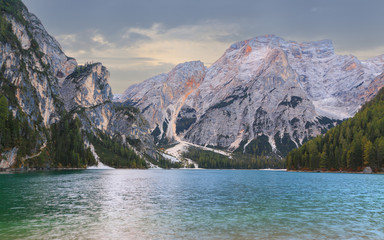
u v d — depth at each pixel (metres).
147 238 34.94
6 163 180.12
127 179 136.00
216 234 36.53
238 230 38.41
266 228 39.50
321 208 54.72
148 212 50.34
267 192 81.62
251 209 53.53
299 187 97.00
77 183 103.94
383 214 49.16
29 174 155.75
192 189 90.38
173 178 155.38
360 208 54.69
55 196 68.00
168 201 63.28
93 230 38.12
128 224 41.44
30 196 67.06
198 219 44.88
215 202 61.94
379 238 35.47
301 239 34.75
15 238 34.31
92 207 54.59
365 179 137.12
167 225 41.00
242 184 112.12
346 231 38.28
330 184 108.56
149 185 104.44
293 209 53.50
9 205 55.06
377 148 194.12
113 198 67.12
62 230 38.00
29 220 43.34
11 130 191.25
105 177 146.00
